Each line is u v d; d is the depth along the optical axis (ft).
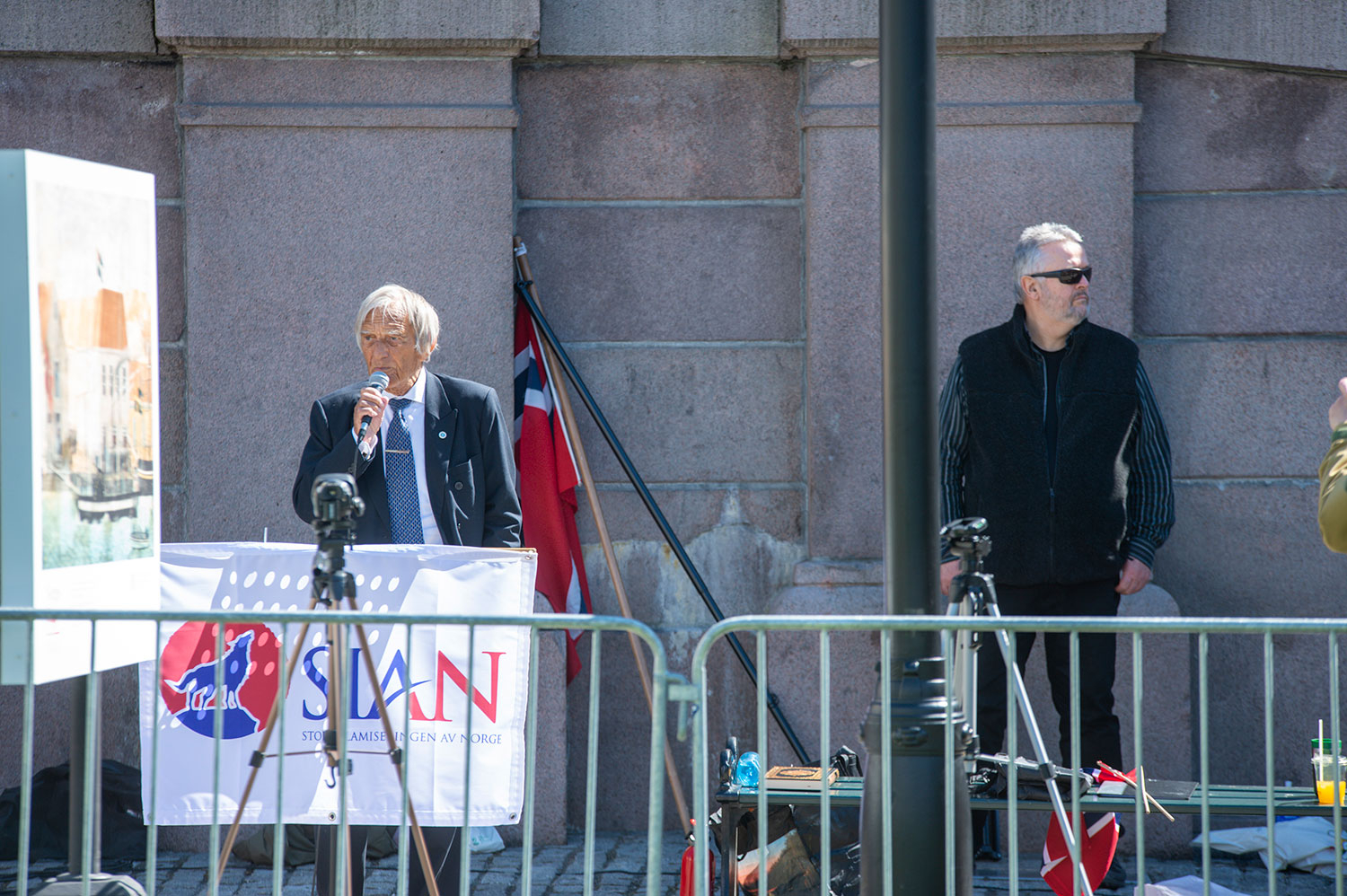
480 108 32.27
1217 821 31.81
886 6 18.44
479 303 32.48
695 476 33.94
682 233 33.88
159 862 30.12
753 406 33.94
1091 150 32.58
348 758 22.31
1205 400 33.42
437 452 26.43
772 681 32.83
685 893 23.41
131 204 20.61
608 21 33.27
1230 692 33.35
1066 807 21.67
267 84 32.22
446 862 24.57
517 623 17.76
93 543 19.63
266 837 29.89
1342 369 33.32
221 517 32.24
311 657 22.61
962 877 18.52
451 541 26.27
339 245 32.32
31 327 18.11
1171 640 31.96
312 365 32.35
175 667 22.49
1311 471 33.35
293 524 32.24
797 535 33.86
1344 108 33.27
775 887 24.16
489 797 22.58
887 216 18.51
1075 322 28.37
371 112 32.14
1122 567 29.30
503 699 22.85
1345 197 33.24
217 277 32.17
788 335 33.88
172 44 31.91
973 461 29.32
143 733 22.36
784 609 32.32
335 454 25.54
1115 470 28.71
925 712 18.29
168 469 33.01
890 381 18.56
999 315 32.76
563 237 33.86
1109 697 28.94
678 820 33.37
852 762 26.09
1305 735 33.12
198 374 32.22
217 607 22.82
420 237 32.42
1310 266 33.30
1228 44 32.83
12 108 32.65
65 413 18.92
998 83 32.71
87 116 32.78
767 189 33.76
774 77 33.65
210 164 32.14
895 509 18.52
